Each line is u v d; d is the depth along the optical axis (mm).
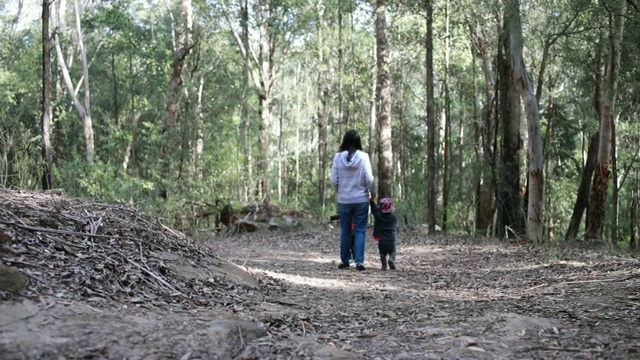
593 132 18625
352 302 6242
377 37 20188
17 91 29469
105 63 33719
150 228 6387
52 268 4461
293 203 31562
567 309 5543
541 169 14531
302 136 56000
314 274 8734
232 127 28891
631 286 6547
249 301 5469
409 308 5902
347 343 4270
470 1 17312
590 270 8445
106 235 5480
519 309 5656
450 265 10594
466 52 28531
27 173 7961
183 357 3473
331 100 36594
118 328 3752
